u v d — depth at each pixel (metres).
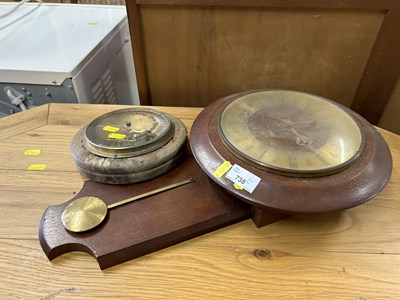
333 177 0.49
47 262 0.50
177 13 0.75
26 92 0.85
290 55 0.81
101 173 0.59
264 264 0.50
